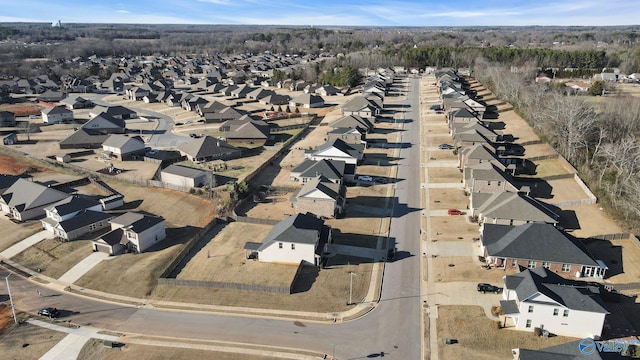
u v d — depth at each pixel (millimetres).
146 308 55094
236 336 49750
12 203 80938
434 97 180750
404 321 51844
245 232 73062
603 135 100625
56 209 75750
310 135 131625
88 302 56625
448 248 67375
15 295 58250
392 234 72125
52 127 145500
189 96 180000
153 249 69125
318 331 50406
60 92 194125
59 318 53469
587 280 58344
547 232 62219
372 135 128250
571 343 42562
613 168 92000
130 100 192750
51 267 64750
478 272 60719
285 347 48031
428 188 90625
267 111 162625
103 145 116000
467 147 103375
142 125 147500
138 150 113812
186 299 56531
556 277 54156
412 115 151875
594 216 75938
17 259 67062
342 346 48094
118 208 83562
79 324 52344
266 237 66438
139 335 50188
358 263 63844
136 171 102125
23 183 85188
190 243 68562
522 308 49125
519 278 53188
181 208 83125
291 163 105812
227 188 87000
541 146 112875
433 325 51062
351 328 50844
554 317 48750
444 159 107500
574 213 77312
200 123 148500
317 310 53938
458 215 78000
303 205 78000
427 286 58344
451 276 60188
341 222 76062
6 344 49031
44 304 56281
